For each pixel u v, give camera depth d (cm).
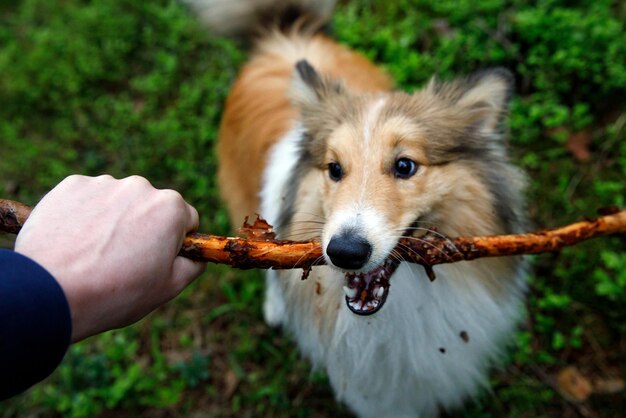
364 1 104
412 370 56
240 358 75
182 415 71
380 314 51
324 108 54
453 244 42
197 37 106
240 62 101
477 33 93
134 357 76
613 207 45
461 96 51
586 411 65
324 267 51
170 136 94
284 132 67
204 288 81
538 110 83
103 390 71
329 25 85
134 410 71
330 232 42
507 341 62
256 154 71
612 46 84
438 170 48
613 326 70
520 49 91
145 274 29
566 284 73
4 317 24
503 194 51
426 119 48
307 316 56
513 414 66
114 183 31
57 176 94
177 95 102
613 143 82
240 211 78
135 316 30
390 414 62
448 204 48
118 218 29
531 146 84
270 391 70
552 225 78
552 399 67
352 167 46
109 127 100
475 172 49
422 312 52
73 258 27
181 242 32
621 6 93
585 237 43
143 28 110
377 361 55
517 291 57
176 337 77
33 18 117
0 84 107
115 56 107
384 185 45
